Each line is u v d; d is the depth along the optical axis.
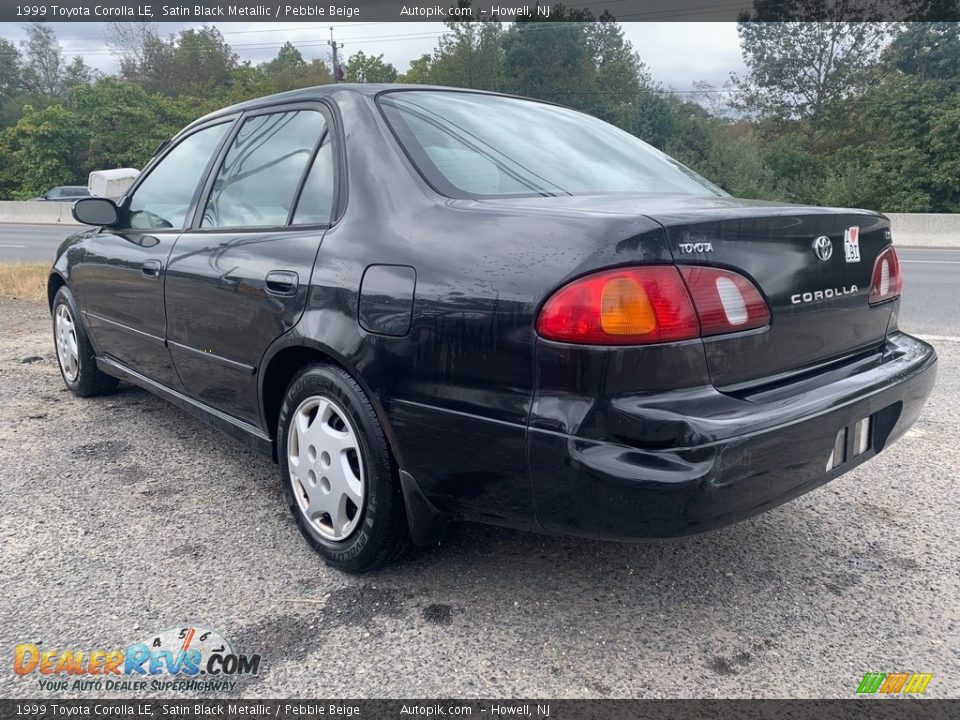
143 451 3.56
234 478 3.25
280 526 2.80
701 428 1.76
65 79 64.81
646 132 35.22
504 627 2.18
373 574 2.46
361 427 2.25
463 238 2.04
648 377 1.78
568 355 1.79
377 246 2.22
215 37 65.06
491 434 1.94
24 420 4.00
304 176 2.67
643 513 1.78
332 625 2.18
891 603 2.32
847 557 2.60
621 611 2.27
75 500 3.00
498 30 42.69
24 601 2.28
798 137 35.19
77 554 2.57
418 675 1.97
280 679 1.96
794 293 2.04
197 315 2.96
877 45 34.91
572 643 2.11
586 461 1.78
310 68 58.72
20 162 39.47
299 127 2.82
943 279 10.07
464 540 2.68
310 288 2.37
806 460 1.97
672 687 1.93
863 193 28.66
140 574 2.45
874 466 3.42
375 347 2.15
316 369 2.42
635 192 2.47
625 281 1.77
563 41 41.59
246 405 2.82
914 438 3.78
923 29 33.59
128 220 3.77
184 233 3.20
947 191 27.38
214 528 2.78
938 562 2.56
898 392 2.25
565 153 2.70
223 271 2.77
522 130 2.78
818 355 2.17
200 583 2.40
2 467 3.33
